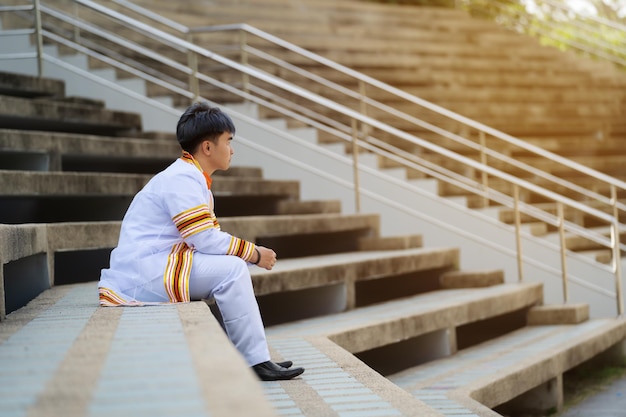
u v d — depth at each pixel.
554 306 7.43
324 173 8.41
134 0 11.44
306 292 6.43
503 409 5.95
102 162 7.72
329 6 14.16
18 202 6.77
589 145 11.80
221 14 12.58
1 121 7.18
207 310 3.67
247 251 4.04
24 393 2.18
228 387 2.11
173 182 4.00
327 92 11.23
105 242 5.65
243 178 8.07
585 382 6.64
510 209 9.22
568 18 14.91
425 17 14.83
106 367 2.46
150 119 8.56
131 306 3.91
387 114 11.15
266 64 11.42
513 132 11.80
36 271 5.16
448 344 6.20
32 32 8.23
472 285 7.52
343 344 5.31
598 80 13.76
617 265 7.49
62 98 8.09
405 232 8.84
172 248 4.04
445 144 10.96
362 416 3.42
